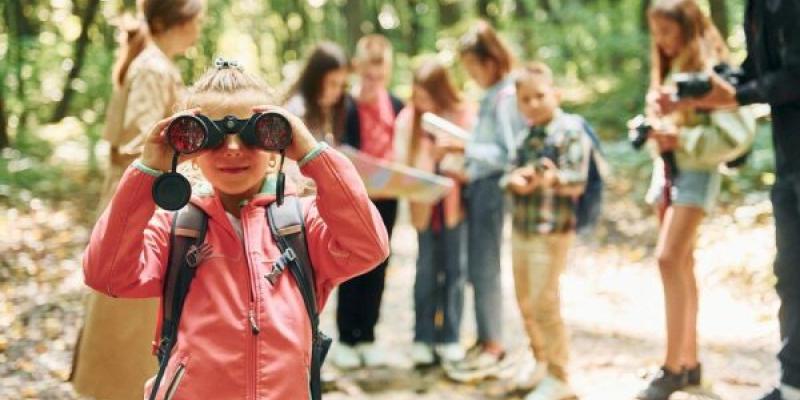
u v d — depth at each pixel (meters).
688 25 4.15
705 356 5.13
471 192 5.07
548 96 4.46
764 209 8.03
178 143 2.19
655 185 4.46
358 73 5.39
